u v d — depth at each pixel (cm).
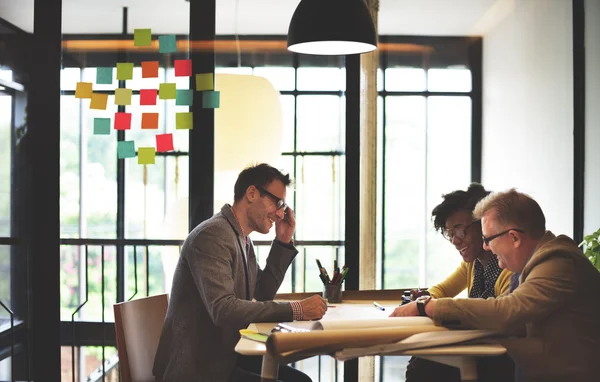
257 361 251
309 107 331
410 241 342
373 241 332
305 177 330
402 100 343
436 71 343
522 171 344
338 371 332
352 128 328
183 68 324
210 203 323
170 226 325
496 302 179
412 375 242
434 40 343
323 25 236
